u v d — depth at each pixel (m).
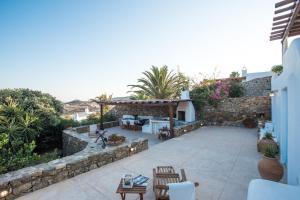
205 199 3.92
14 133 10.38
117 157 6.73
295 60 3.66
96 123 15.97
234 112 14.20
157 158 6.89
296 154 3.57
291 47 4.07
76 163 5.42
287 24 3.76
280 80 6.11
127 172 5.60
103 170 5.79
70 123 14.45
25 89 15.13
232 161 6.36
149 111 16.91
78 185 4.77
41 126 12.46
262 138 7.43
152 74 19.91
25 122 11.25
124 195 3.74
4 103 12.64
